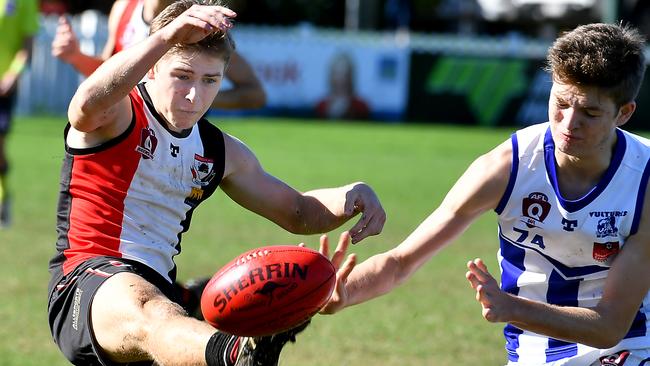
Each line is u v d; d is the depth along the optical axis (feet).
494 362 57.98
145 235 40.65
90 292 38.14
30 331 61.67
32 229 95.96
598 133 37.58
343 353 59.11
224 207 116.88
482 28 324.19
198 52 38.29
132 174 40.22
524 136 41.01
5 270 78.02
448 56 234.38
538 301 39.40
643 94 230.89
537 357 42.24
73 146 40.55
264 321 33.24
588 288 41.24
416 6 325.62
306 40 233.14
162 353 35.06
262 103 64.59
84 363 39.55
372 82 234.79
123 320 36.55
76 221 40.55
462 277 82.12
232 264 34.30
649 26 286.66
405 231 101.65
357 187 42.19
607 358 41.04
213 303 33.63
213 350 33.76
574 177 40.29
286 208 43.45
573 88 36.99
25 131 182.29
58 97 220.23
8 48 103.09
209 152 41.93
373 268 40.73
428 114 236.43
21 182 125.39
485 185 40.88
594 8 300.20
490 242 99.14
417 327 65.77
